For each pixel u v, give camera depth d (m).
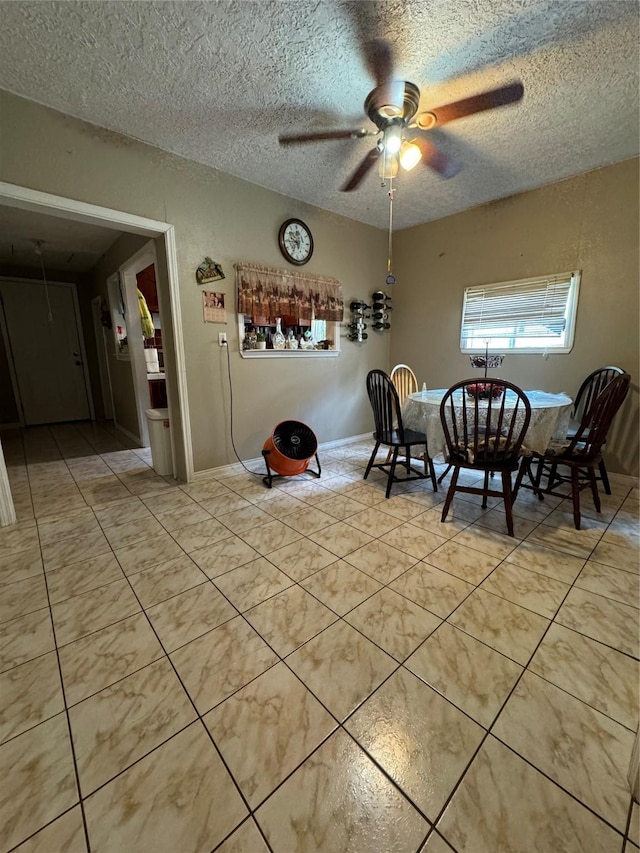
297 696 1.14
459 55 1.72
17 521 2.33
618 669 1.21
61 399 5.58
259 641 1.36
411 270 4.14
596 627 1.39
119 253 3.83
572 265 2.99
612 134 2.34
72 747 1.00
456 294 3.78
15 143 1.96
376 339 4.30
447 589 1.63
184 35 1.58
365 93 1.96
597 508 2.36
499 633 1.38
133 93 1.94
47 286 5.28
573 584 1.65
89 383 5.79
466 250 3.64
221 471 3.16
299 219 3.34
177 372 2.78
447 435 2.18
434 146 2.46
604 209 2.79
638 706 1.09
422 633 1.38
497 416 2.31
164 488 2.88
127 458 3.73
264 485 2.93
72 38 1.58
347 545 2.02
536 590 1.61
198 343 2.86
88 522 2.31
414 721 1.06
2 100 1.91
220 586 1.67
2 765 0.96
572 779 0.91
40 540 2.10
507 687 1.16
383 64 1.76
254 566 1.83
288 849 0.79
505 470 2.04
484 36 1.61
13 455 3.86
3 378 5.09
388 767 0.95
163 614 1.50
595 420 2.06
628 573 1.72
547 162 2.69
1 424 5.12
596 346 2.95
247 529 2.21
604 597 1.56
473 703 1.11
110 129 2.26
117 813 0.85
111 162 2.29
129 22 1.51
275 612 1.51
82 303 5.59
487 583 1.67
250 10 1.47
